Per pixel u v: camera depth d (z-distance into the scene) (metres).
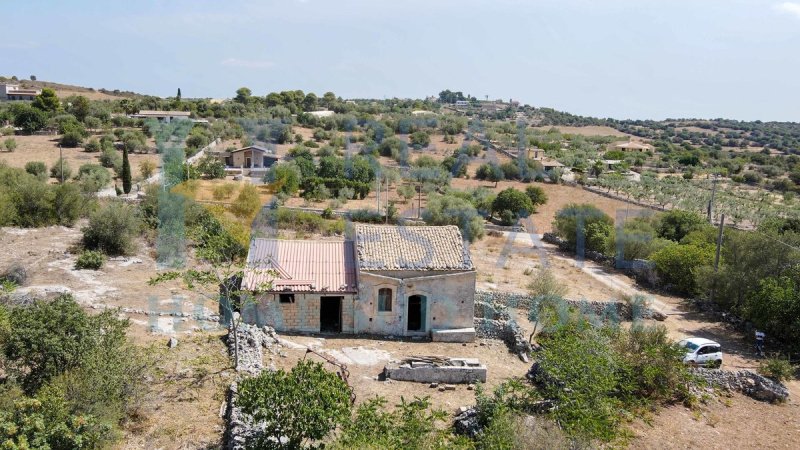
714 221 81.38
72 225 48.91
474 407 23.19
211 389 22.88
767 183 129.38
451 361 28.55
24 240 42.50
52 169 80.25
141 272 37.81
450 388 26.59
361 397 24.86
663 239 57.47
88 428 17.25
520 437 18.88
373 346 30.81
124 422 19.91
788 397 27.84
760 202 98.62
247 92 155.00
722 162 152.12
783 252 40.50
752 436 23.94
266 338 29.00
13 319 20.52
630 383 25.77
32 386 19.47
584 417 20.66
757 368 32.41
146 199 55.72
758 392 27.98
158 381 22.98
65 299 21.91
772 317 36.06
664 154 161.25
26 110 114.38
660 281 49.41
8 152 95.69
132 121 124.56
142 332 27.91
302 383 18.20
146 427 19.89
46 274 35.19
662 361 27.16
